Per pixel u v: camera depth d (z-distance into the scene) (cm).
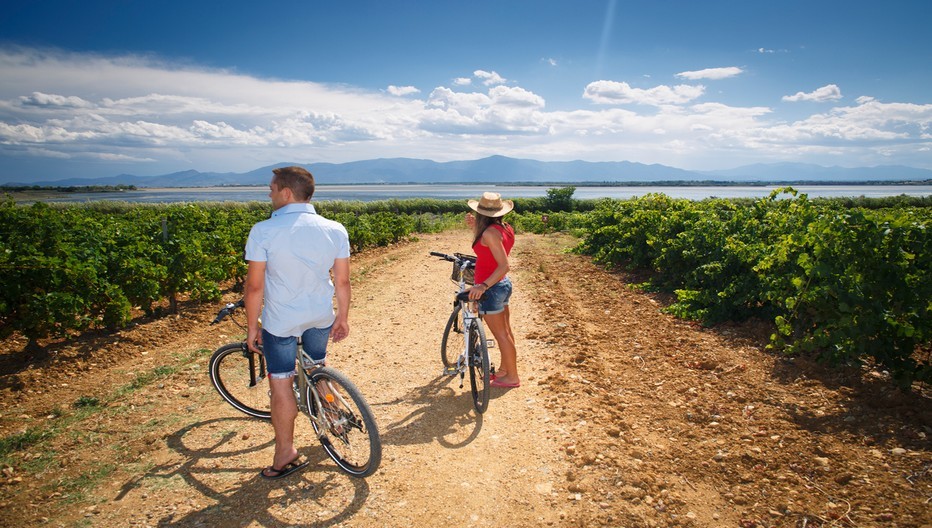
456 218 3794
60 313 577
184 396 480
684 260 870
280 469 344
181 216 1140
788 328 522
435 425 428
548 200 5053
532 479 345
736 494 319
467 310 464
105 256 702
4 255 567
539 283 1040
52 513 306
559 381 505
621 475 340
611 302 866
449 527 298
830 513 291
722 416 421
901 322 452
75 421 428
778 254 586
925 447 345
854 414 404
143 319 749
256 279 313
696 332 663
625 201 1477
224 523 299
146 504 315
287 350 329
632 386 498
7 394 480
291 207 321
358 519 304
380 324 756
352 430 355
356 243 1719
